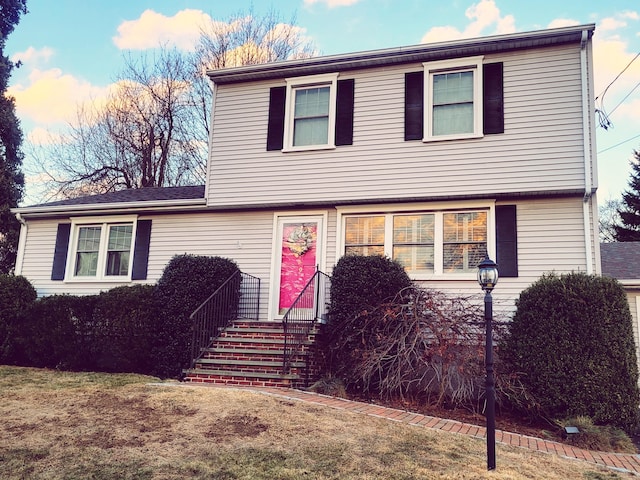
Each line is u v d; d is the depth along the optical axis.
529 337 7.68
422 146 10.23
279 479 4.48
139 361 9.88
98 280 12.42
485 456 5.45
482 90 10.03
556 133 9.47
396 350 8.28
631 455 6.26
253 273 11.20
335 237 10.75
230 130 11.71
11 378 8.66
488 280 5.27
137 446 5.13
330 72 11.16
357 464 4.91
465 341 7.97
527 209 9.61
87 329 10.20
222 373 8.53
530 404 7.41
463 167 9.90
